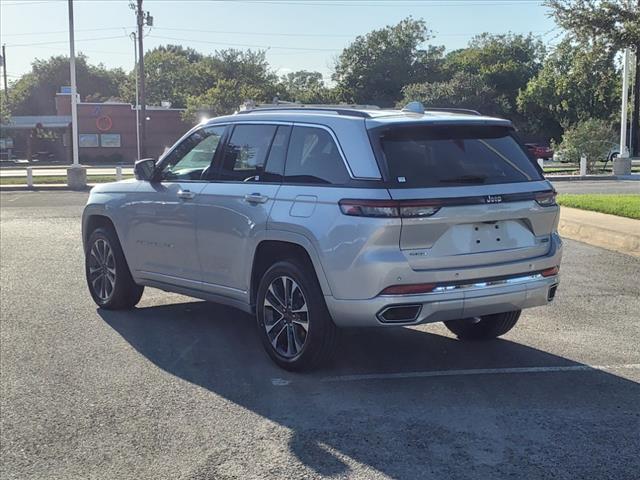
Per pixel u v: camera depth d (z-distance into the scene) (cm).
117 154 5734
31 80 10244
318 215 504
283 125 568
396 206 472
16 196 2370
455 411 467
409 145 505
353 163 498
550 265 541
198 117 5509
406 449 411
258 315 565
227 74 8188
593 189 2250
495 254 509
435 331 671
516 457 399
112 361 582
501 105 6147
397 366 564
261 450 414
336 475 381
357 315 488
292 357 540
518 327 680
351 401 488
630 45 1516
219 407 481
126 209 703
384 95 7656
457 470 385
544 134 6388
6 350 611
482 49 8131
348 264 483
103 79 10538
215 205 595
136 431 444
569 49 1608
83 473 391
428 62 7675
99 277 762
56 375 548
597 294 811
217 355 596
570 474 379
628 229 1123
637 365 562
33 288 862
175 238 644
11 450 421
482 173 515
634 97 4184
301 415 464
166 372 554
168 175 671
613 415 459
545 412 464
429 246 484
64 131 5944
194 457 407
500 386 515
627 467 386
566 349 607
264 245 554
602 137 3300
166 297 827
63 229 1435
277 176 555
